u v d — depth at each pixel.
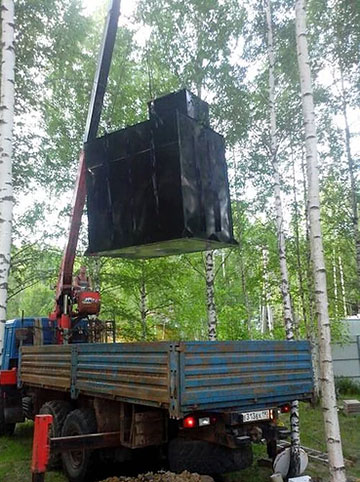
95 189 5.21
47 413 5.75
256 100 9.55
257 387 4.15
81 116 11.18
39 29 9.09
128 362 4.20
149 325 14.58
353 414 9.66
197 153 4.57
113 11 6.12
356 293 13.81
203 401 3.65
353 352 14.09
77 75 11.02
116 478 4.38
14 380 7.36
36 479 3.58
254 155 10.45
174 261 12.55
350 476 5.44
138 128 4.79
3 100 4.78
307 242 11.35
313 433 7.88
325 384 4.01
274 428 4.30
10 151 4.73
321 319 4.12
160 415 4.45
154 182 4.54
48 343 7.61
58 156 11.23
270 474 5.21
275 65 8.92
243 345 4.11
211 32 9.24
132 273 12.34
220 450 4.30
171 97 4.78
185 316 15.88
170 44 9.64
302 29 4.62
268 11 7.73
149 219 4.58
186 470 4.28
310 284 11.38
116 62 10.87
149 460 5.08
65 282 6.89
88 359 4.91
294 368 4.62
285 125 9.67
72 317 6.86
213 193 4.70
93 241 5.19
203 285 15.69
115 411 4.71
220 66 9.34
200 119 4.88
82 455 4.97
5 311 4.50
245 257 13.27
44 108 10.66
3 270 4.50
